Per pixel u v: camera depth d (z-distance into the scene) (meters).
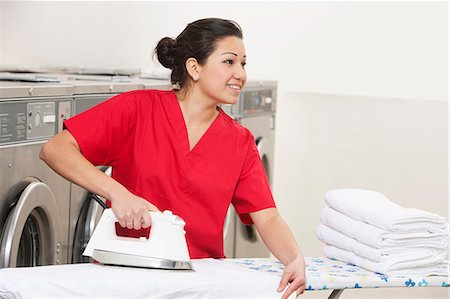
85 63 4.57
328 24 5.17
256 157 2.41
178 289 1.90
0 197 2.59
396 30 4.94
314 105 5.10
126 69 4.59
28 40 4.05
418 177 4.71
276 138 5.23
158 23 5.07
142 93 2.34
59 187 2.98
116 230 2.07
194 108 2.32
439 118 4.62
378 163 4.86
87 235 3.17
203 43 2.28
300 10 5.23
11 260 2.57
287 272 2.11
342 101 4.99
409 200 4.74
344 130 5.00
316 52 5.22
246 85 4.42
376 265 2.36
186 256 2.03
